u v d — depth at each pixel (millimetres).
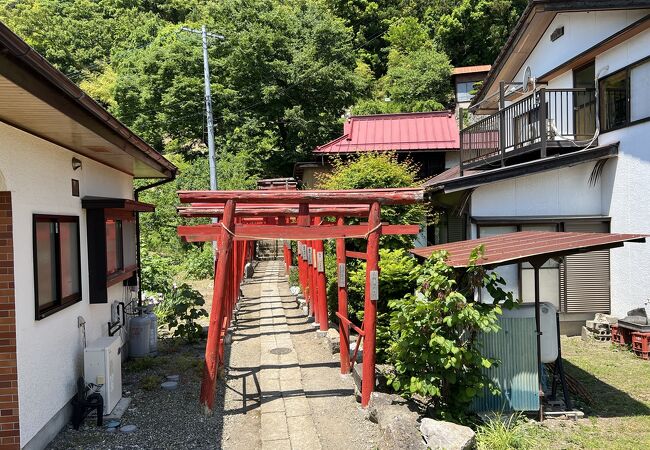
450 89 29797
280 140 24766
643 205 7992
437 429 3938
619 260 8602
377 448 4293
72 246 5336
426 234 12273
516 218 8805
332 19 26469
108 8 37938
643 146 7965
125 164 6719
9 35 2436
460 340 4652
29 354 4055
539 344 4992
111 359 5086
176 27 29234
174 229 18969
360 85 24453
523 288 8750
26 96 3096
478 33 32188
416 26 34250
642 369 6758
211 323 5172
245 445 4410
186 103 23047
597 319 8531
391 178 9266
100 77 29188
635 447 4398
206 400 5094
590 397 5582
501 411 4828
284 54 24109
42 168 4516
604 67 8961
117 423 4801
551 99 10961
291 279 14117
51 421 4457
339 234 5371
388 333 6371
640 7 8062
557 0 8555
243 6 24281
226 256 5172
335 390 5789
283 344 7848
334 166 15406
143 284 11672
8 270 3842
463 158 12000
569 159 8492
